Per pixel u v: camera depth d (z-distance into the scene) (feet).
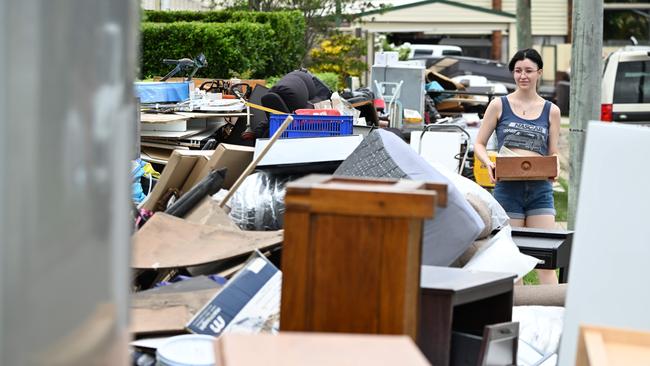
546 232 32.68
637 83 92.94
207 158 34.12
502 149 39.86
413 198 14.23
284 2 114.32
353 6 129.39
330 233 14.42
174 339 19.48
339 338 12.25
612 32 223.10
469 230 23.29
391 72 87.76
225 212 29.37
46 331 8.94
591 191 17.98
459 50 165.68
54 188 8.83
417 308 14.48
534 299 26.35
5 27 8.43
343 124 45.14
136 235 25.85
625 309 17.65
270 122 45.75
